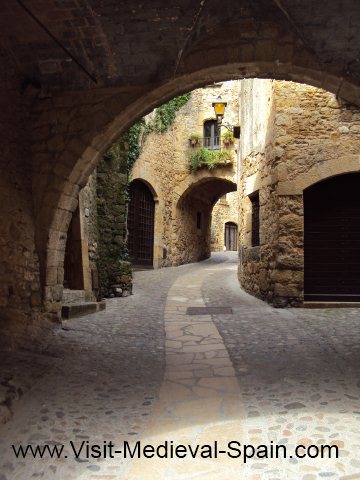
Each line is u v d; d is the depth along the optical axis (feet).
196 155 52.90
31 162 17.99
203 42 16.39
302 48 15.92
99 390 12.54
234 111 53.42
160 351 16.74
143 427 10.21
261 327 20.34
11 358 14.06
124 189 31.32
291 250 25.34
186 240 56.95
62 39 15.43
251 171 31.63
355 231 26.43
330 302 25.71
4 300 15.58
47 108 17.83
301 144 25.48
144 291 32.71
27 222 17.42
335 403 11.18
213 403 11.55
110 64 16.39
